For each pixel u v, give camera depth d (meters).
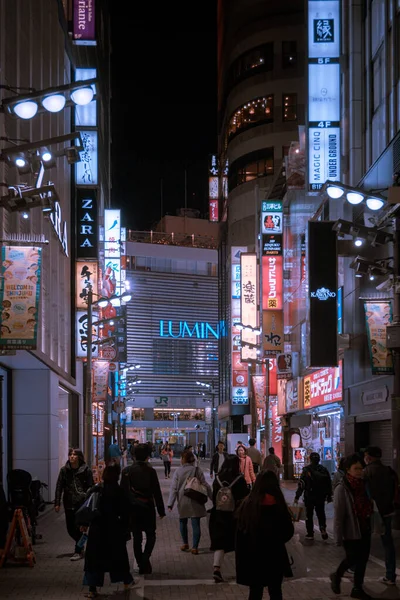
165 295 102.19
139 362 99.62
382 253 22.59
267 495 7.41
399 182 16.75
